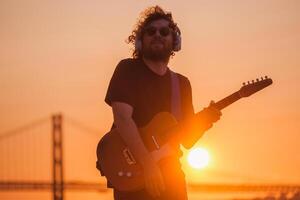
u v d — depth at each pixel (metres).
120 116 6.12
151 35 6.27
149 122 6.25
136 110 6.21
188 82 6.42
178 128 6.29
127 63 6.27
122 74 6.21
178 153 6.36
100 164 6.34
